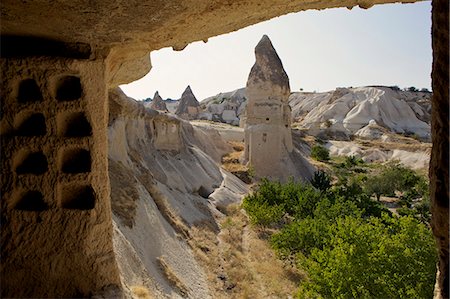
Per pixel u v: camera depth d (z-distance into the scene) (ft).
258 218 56.70
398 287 25.04
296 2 13.67
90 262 13.91
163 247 39.60
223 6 12.91
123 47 15.38
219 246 49.06
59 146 13.66
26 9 11.82
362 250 27.40
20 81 13.50
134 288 25.58
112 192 40.16
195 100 195.11
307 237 43.78
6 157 13.15
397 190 104.01
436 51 9.77
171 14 12.73
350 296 26.21
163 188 56.70
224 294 38.06
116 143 48.73
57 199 13.60
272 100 93.15
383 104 212.23
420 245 26.32
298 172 95.04
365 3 14.92
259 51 94.94
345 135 177.17
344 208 55.06
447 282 9.81
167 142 73.67
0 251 13.05
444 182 9.50
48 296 13.34
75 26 13.07
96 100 14.26
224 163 99.09
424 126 207.92
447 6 9.22
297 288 39.63
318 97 269.23
